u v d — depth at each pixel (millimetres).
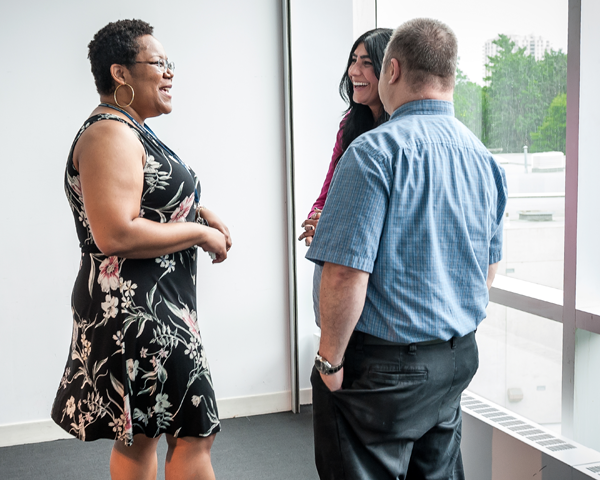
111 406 1509
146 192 1533
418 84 1328
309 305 3314
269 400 3346
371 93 1970
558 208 2057
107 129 1462
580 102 1815
